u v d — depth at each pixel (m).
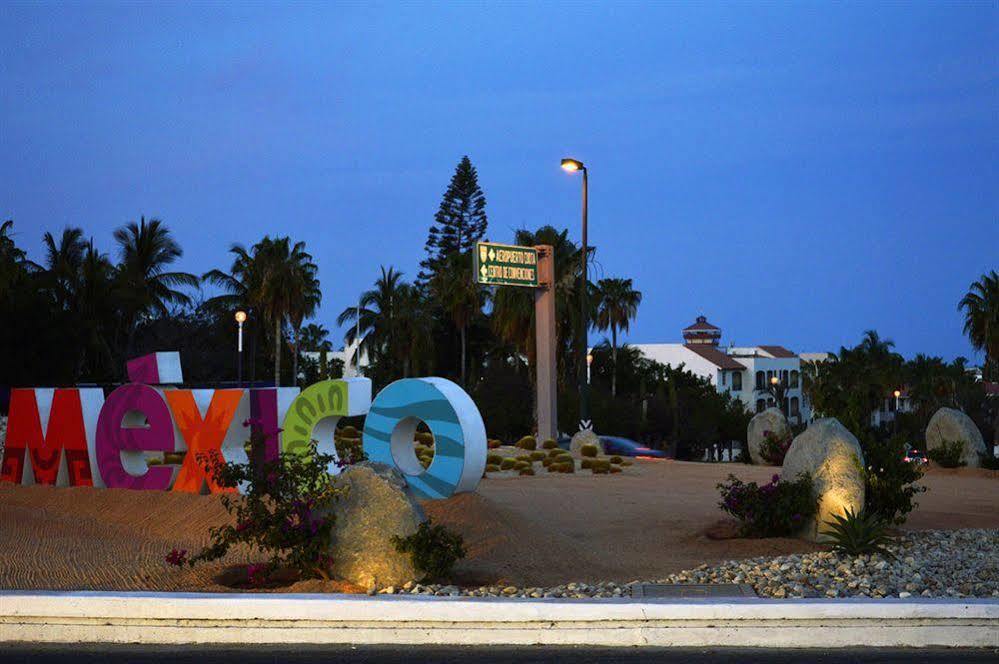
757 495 15.02
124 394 17.62
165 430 17.06
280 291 67.75
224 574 11.74
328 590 10.63
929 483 26.84
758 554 13.97
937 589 10.93
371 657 8.53
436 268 82.06
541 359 38.81
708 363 105.44
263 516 11.02
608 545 14.71
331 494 11.23
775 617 8.94
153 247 62.19
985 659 8.42
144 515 15.99
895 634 8.89
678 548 14.62
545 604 9.05
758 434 34.81
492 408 62.72
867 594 10.66
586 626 8.99
